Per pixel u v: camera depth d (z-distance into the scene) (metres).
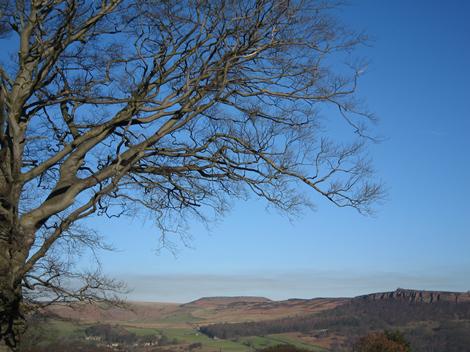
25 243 8.38
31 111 9.47
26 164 10.42
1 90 8.68
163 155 9.84
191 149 9.88
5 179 8.34
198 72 9.76
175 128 9.32
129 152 9.18
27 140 9.52
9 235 8.10
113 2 9.62
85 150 9.28
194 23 9.64
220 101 9.85
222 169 10.03
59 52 9.33
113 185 8.38
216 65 9.62
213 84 9.38
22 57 9.07
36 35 9.12
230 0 9.48
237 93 9.86
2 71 8.95
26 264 7.95
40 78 9.15
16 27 9.53
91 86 10.12
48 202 8.77
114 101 9.81
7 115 9.05
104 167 9.57
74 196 8.88
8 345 8.02
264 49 9.77
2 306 7.92
